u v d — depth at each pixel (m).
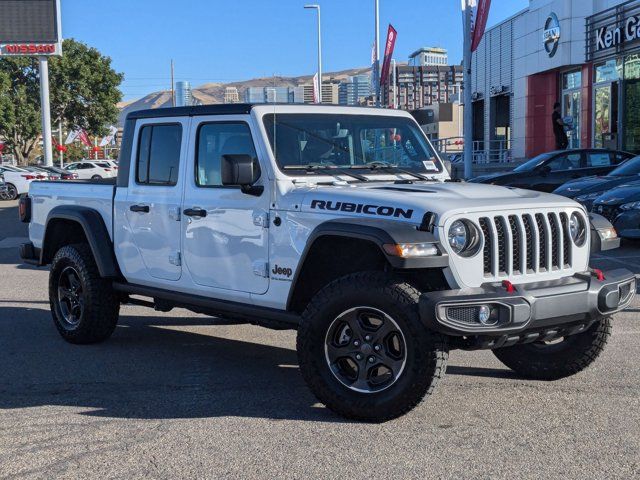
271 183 5.09
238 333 7.43
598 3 26.19
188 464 4.04
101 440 4.42
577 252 4.89
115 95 56.84
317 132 5.44
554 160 17.34
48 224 7.13
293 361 6.29
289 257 4.96
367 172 5.53
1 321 8.02
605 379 5.52
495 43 36.91
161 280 6.02
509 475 3.82
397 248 4.19
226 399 5.19
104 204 6.54
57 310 7.01
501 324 4.18
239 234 5.29
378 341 4.48
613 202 12.00
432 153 6.03
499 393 5.21
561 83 30.27
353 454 4.12
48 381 5.71
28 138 55.97
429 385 4.32
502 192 4.95
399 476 3.82
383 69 32.31
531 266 4.66
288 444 4.29
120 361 6.30
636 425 4.54
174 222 5.81
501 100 37.75
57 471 3.98
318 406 4.99
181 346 6.85
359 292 4.43
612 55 24.69
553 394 5.18
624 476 3.79
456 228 4.38
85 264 6.61
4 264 12.73
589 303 4.53
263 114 5.27
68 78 54.81
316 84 45.75
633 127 24.44
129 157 6.30
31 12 35.78
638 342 6.59
